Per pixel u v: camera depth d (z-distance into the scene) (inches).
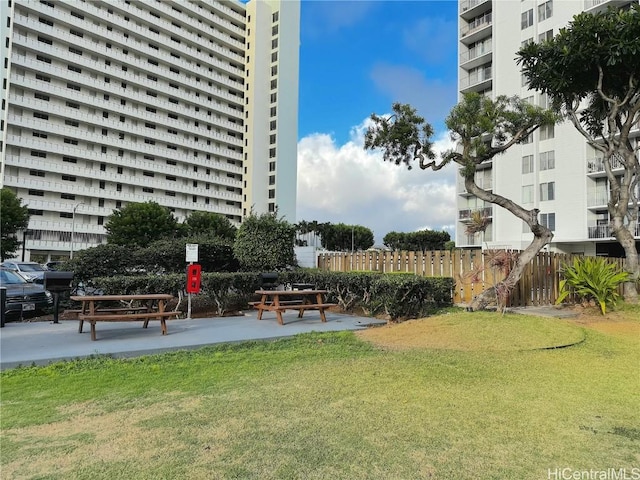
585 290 398.6
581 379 193.2
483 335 276.2
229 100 2797.7
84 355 235.5
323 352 249.4
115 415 149.6
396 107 415.8
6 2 1857.8
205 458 116.0
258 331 319.3
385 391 173.2
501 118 392.2
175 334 305.3
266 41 2871.6
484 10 1540.4
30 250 1937.7
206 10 2733.8
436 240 2471.7
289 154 2876.5
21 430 136.9
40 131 1991.9
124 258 456.1
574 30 412.8
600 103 496.1
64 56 2055.9
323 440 127.1
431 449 121.5
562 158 1182.3
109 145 2223.2
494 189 1338.6
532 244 388.8
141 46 2372.0
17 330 319.6
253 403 159.9
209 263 529.7
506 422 141.3
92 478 106.0
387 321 364.2
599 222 1132.5
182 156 2541.8
